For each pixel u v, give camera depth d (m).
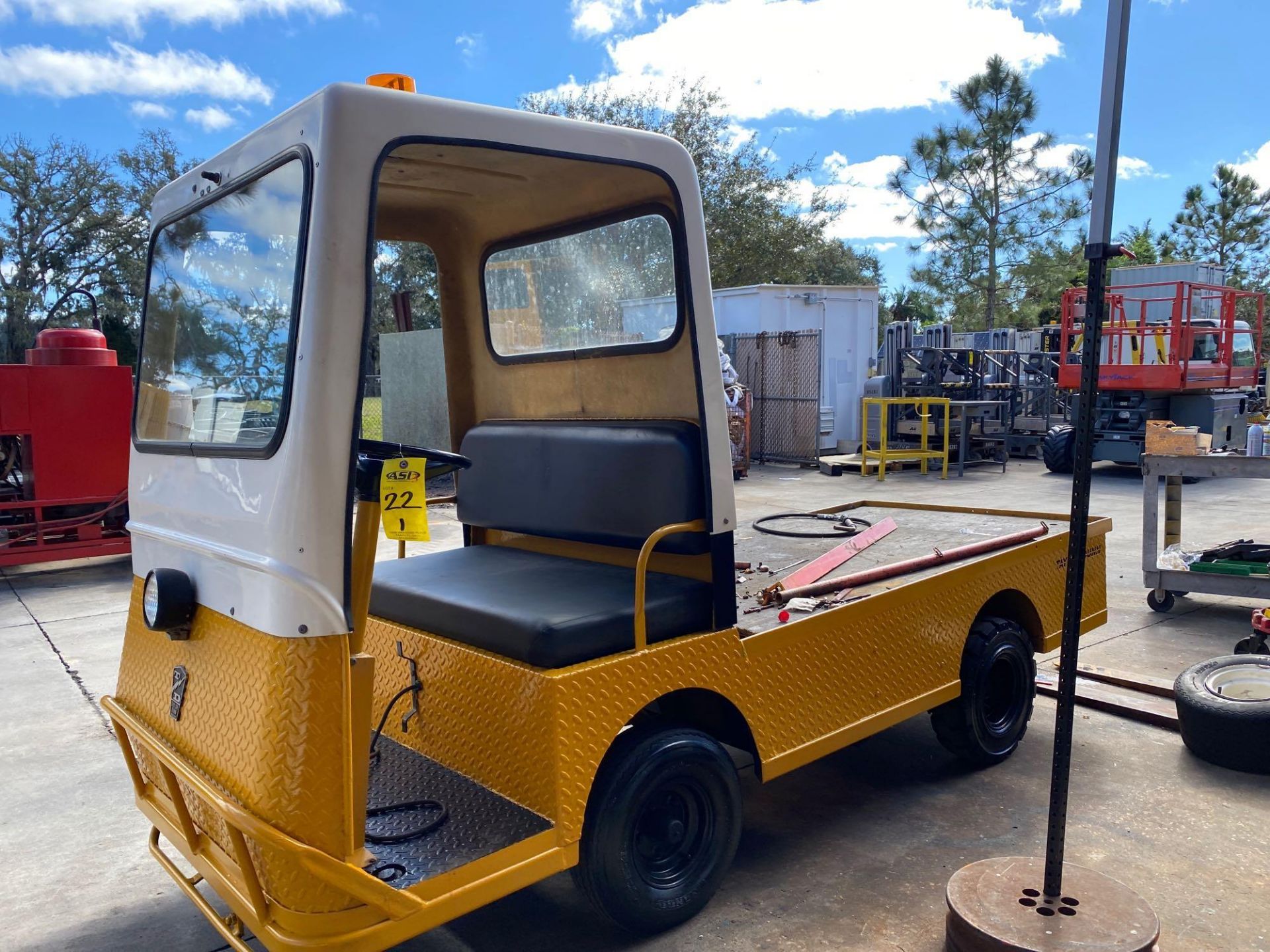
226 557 2.18
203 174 2.55
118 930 2.84
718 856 2.78
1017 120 21.11
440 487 11.12
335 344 2.01
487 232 3.53
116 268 32.09
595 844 2.46
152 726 2.57
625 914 2.55
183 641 2.43
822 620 2.97
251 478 2.13
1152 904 2.81
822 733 3.00
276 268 2.17
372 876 2.00
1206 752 3.79
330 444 2.00
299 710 1.97
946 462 12.77
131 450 2.89
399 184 3.03
